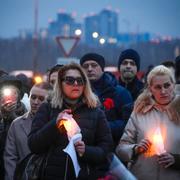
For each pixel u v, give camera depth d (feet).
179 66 39.22
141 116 32.89
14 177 31.58
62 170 30.14
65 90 30.99
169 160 31.50
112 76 40.78
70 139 29.63
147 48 380.78
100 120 31.07
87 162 30.35
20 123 36.29
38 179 30.55
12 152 36.14
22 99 42.68
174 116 32.37
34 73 162.61
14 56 425.69
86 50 356.79
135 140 32.99
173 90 32.86
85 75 31.17
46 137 30.01
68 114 30.14
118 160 30.58
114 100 38.73
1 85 38.40
